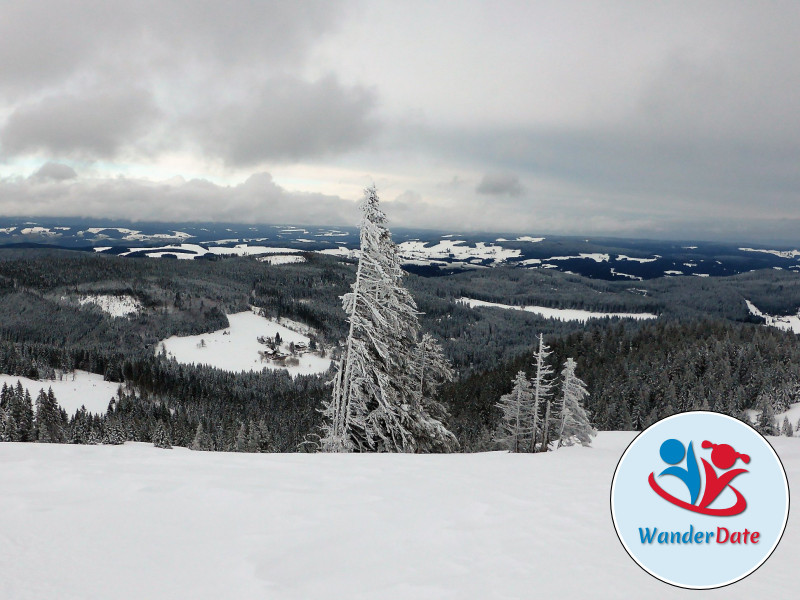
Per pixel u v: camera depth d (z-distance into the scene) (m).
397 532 4.32
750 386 79.25
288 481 6.15
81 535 4.15
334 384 17.27
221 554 3.84
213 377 154.50
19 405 84.94
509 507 5.07
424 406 21.48
